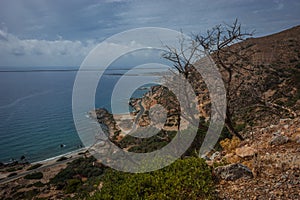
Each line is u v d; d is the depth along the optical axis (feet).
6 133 157.99
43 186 78.69
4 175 102.27
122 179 16.26
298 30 115.85
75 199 20.49
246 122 34.24
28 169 107.55
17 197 74.79
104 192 14.97
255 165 13.80
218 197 12.07
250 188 12.07
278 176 12.37
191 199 12.19
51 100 226.17
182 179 13.58
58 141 140.36
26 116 187.52
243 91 28.96
